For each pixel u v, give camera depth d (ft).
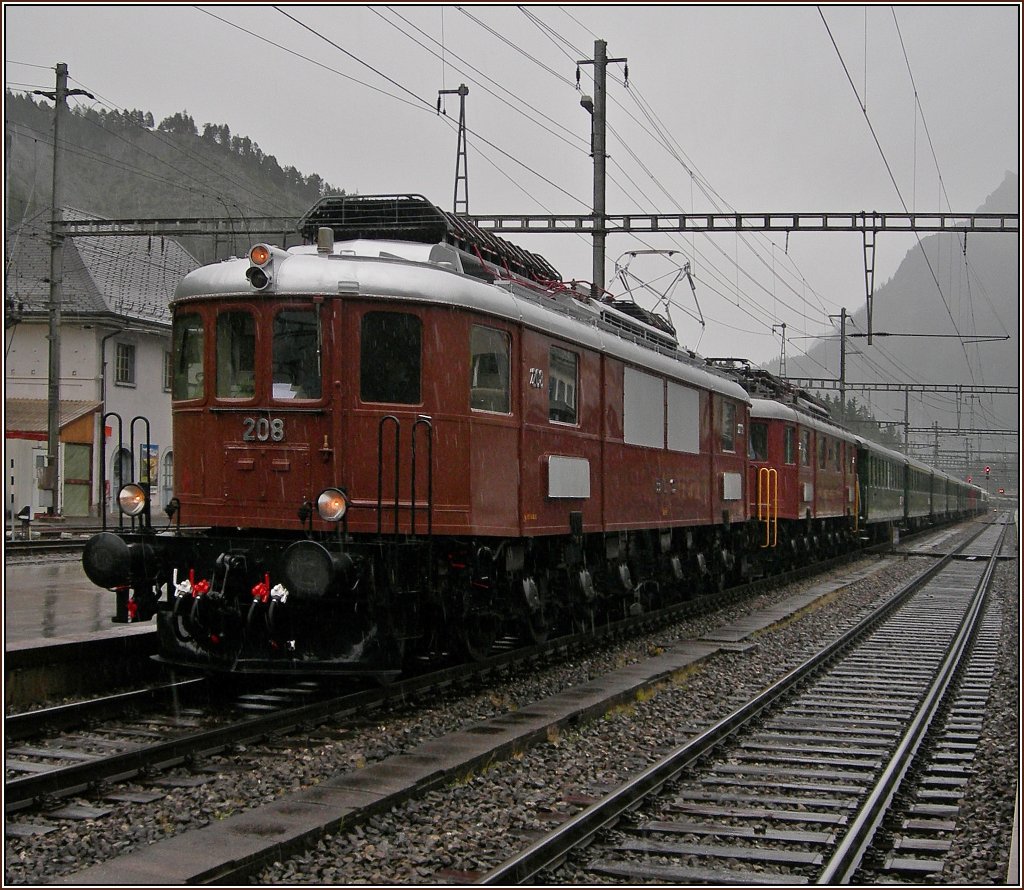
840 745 29.17
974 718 34.12
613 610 52.11
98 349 118.21
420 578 31.12
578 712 29.91
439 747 25.36
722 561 65.41
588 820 20.38
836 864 18.89
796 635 50.39
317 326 31.07
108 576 30.94
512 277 39.14
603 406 44.16
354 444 31.07
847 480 106.73
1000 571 94.38
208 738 25.04
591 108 67.10
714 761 27.22
